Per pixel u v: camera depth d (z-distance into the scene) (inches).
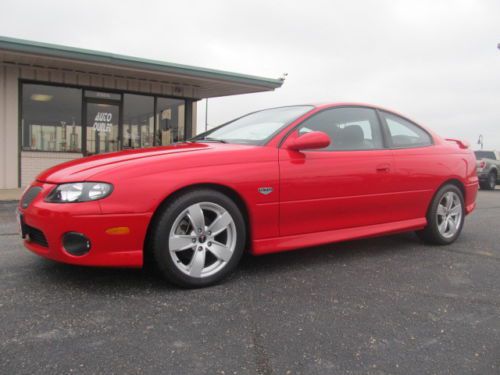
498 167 631.8
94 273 120.7
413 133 166.7
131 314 93.5
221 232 116.2
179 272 108.0
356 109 152.3
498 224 227.1
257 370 72.2
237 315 94.6
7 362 72.4
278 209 123.0
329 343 82.5
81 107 417.7
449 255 152.9
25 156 391.5
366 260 143.9
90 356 75.1
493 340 85.4
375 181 144.0
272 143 126.6
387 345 82.4
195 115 494.6
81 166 107.5
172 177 106.2
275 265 135.3
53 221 98.9
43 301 99.8
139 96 449.1
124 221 101.2
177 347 79.2
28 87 391.9
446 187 168.7
